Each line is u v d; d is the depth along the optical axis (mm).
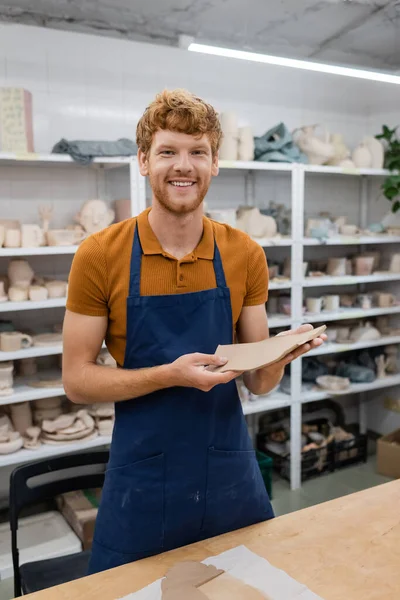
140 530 1219
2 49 2857
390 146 3674
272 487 3424
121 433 1254
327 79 3898
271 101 3703
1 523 2932
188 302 1240
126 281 1223
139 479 1221
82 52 3062
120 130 3225
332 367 3934
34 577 1680
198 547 1179
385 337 3822
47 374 2982
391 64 3936
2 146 2602
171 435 1224
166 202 1146
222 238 1326
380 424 4211
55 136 3045
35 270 3096
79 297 1224
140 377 1152
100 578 1076
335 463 3625
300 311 3342
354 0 2893
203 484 1251
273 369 1259
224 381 1068
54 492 1819
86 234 2811
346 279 3508
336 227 3578
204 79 3443
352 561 1104
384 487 1442
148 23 3174
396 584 1029
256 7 2984
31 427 2779
